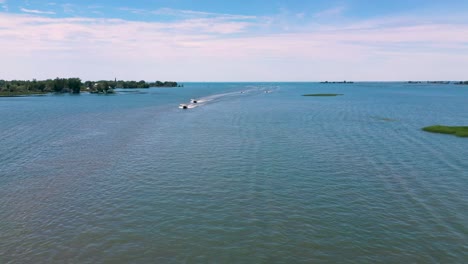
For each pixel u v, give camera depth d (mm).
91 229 27234
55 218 29141
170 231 26859
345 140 60094
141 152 51469
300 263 22797
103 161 46438
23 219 28953
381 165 43906
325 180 38125
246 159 46875
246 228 27250
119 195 34094
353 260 23078
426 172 40906
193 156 48719
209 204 31766
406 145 56000
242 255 23656
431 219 28594
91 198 33375
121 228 27375
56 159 47719
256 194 34094
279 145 55781
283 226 27531
